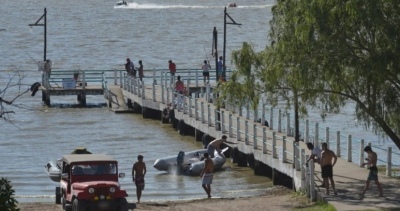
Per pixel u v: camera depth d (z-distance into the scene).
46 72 144.50
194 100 114.44
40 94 156.25
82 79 149.88
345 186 73.31
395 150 105.12
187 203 74.75
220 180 88.94
